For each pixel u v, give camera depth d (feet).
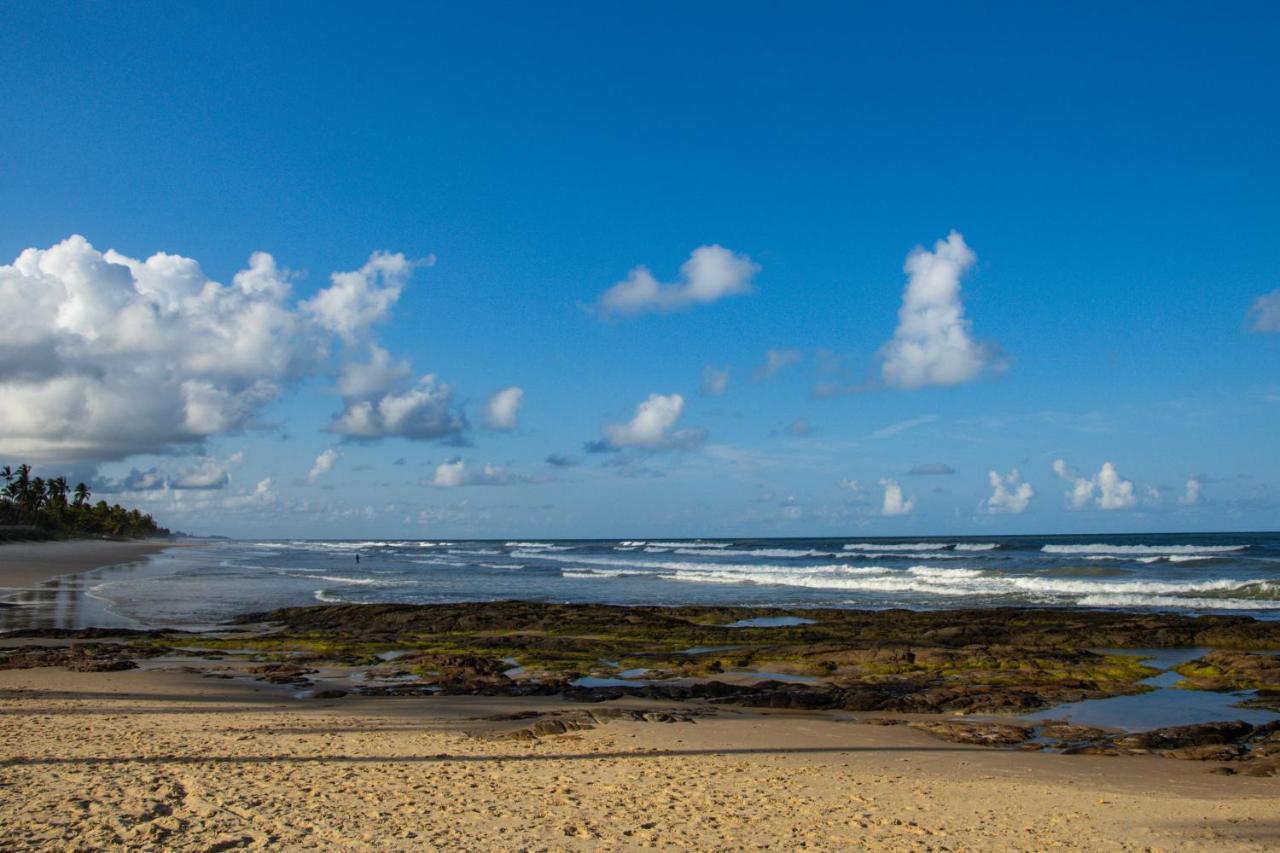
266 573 226.99
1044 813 33.01
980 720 54.54
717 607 121.49
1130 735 48.44
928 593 147.95
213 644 90.68
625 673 74.28
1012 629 91.76
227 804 30.78
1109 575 171.42
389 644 90.89
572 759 40.96
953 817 32.14
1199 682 65.36
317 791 33.04
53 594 155.84
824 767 40.93
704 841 28.22
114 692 61.16
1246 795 36.47
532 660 80.94
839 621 106.42
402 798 32.40
